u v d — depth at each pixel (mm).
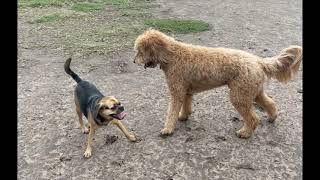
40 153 3176
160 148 3184
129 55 4859
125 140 3287
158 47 3238
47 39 5363
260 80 3143
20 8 6688
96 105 2990
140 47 3268
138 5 7129
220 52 3205
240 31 5688
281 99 3842
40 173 2984
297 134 3314
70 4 7098
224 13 6707
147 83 4191
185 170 2961
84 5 6934
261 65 3170
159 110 3701
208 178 2889
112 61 4707
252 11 6867
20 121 3553
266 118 3531
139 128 3436
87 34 5543
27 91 4043
